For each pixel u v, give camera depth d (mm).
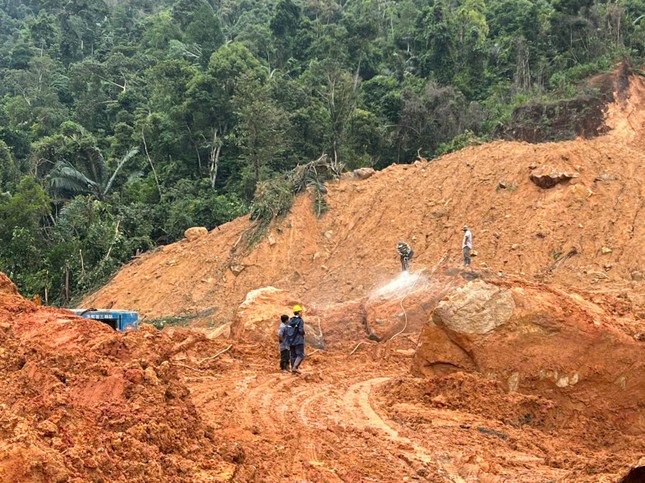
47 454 4953
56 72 76375
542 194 27547
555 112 41094
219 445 7262
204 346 16766
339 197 32625
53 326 11758
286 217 31703
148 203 45188
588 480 6742
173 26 78188
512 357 11555
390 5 78938
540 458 8477
